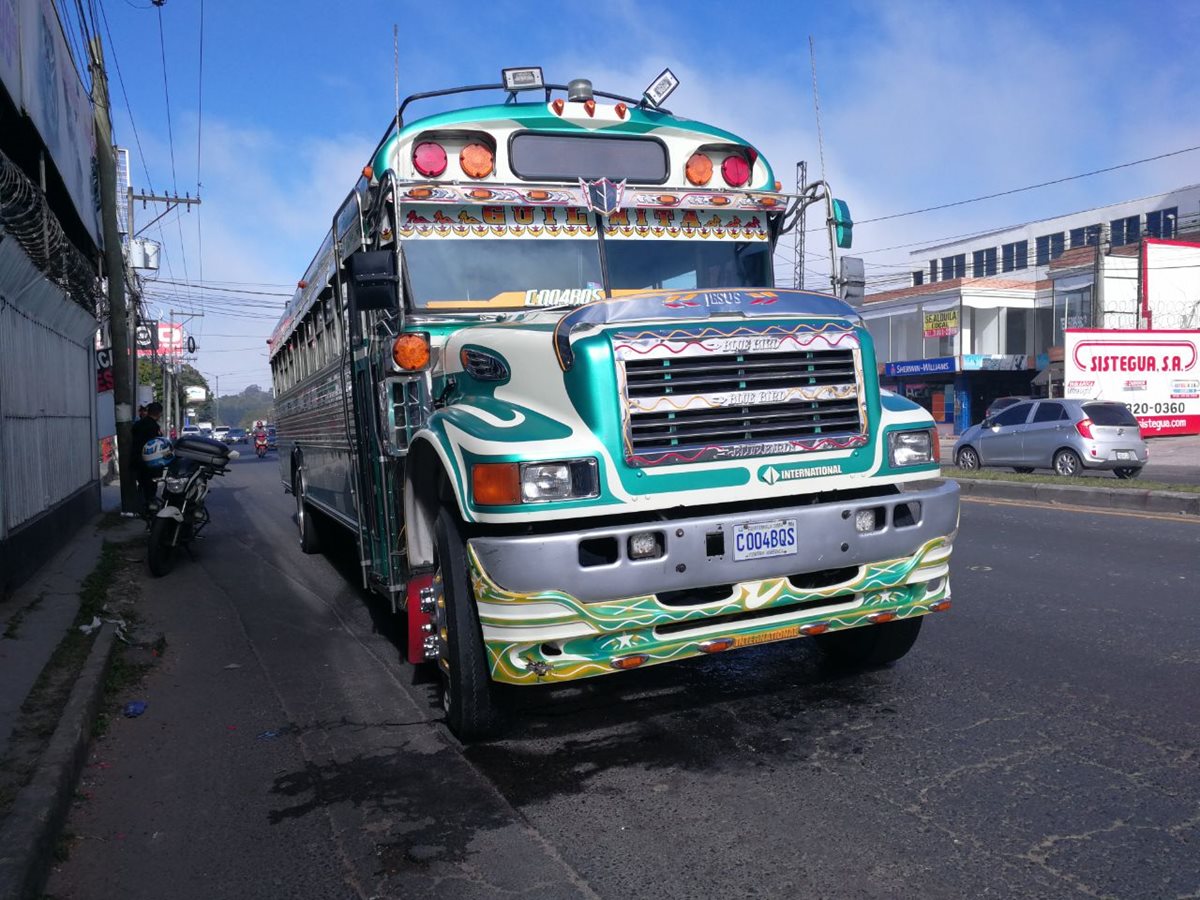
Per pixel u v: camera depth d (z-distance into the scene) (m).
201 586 9.23
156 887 3.43
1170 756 4.12
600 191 5.60
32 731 4.68
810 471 4.33
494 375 4.61
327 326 7.85
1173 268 34.09
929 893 3.10
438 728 4.95
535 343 4.35
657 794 3.97
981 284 40.72
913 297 43.09
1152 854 3.29
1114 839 3.41
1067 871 3.20
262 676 6.14
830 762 4.22
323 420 8.41
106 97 15.32
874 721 4.70
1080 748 4.25
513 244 5.51
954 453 19.88
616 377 4.05
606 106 5.84
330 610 8.10
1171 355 28.39
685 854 3.44
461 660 4.39
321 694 5.70
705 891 3.18
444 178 5.49
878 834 3.52
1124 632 6.09
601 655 4.06
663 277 5.81
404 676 6.00
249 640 7.10
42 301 9.62
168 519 9.78
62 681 5.54
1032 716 4.67
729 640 4.24
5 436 7.99
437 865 3.46
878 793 3.88
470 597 4.41
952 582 7.88
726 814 3.75
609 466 4.02
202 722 5.25
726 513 4.28
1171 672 5.25
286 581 9.50
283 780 4.37
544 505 3.91
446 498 4.60
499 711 4.51
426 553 4.99
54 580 8.82
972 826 3.55
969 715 4.73
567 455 3.95
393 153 5.37
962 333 40.66
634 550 4.00
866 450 4.46
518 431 4.06
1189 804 3.66
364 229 5.61
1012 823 3.56
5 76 7.76
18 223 7.79
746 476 4.22
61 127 11.03
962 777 3.99
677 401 4.13
